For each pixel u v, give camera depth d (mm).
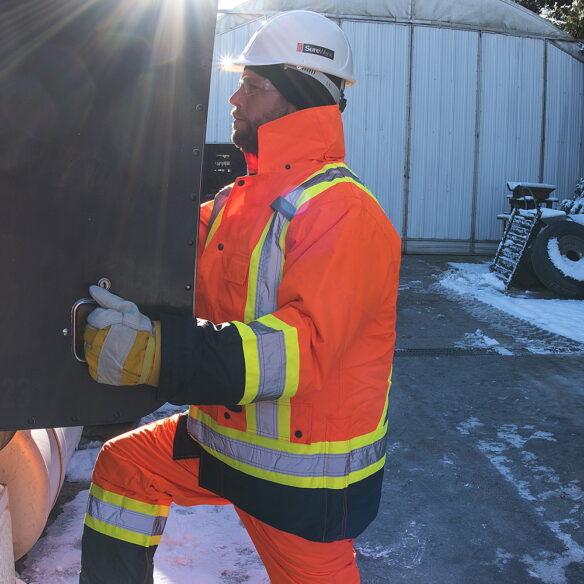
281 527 1724
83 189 1425
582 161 13797
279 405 1688
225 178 7977
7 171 1388
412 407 5188
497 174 13500
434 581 2951
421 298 9508
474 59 13195
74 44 1394
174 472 1949
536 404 5289
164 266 1480
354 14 12805
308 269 1527
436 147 13266
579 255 9703
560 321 8180
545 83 13477
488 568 3064
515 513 3578
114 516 1939
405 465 4148
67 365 1447
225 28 12352
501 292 9945
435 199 13359
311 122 1713
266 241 1655
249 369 1438
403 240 13367
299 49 1731
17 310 1417
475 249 13523
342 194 1603
